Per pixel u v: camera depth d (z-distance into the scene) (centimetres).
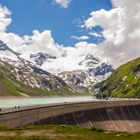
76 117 14512
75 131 7044
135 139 6166
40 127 7738
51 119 12188
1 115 8506
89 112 15988
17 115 9544
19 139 5353
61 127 7775
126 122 18750
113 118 17962
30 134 6319
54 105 12694
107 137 6234
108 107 18138
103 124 16488
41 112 11406
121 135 6756
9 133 6462
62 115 13212
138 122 19600
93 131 7300
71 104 14275
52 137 5862
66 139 5616
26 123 10181
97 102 17025
